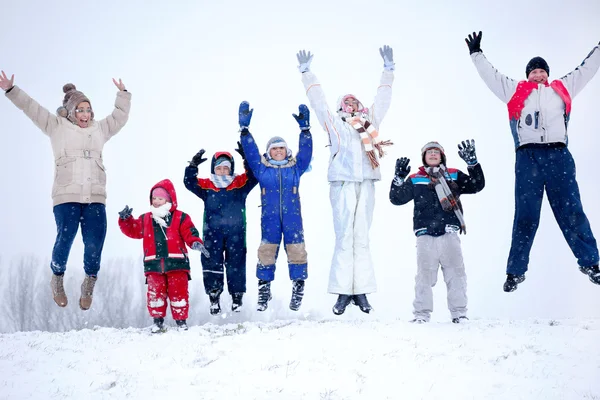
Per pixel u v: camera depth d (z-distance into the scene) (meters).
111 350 6.51
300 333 6.94
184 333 7.18
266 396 5.19
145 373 5.79
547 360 6.05
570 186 7.40
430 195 7.88
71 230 7.64
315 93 8.11
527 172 7.47
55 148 7.89
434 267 7.77
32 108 7.81
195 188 8.28
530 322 7.66
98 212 7.79
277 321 7.99
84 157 7.86
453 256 7.72
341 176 7.82
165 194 7.85
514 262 7.48
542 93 7.59
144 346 6.65
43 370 5.90
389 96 8.39
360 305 7.73
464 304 7.70
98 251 7.69
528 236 7.48
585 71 7.72
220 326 7.76
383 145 7.98
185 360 6.11
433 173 7.98
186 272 7.72
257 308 7.72
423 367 5.85
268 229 7.84
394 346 6.41
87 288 7.67
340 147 7.90
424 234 7.79
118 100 8.32
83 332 7.72
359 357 6.08
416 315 7.80
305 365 5.86
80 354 6.41
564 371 5.77
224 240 8.19
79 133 7.93
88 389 5.41
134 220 7.86
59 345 6.78
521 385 5.46
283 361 5.97
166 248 7.63
